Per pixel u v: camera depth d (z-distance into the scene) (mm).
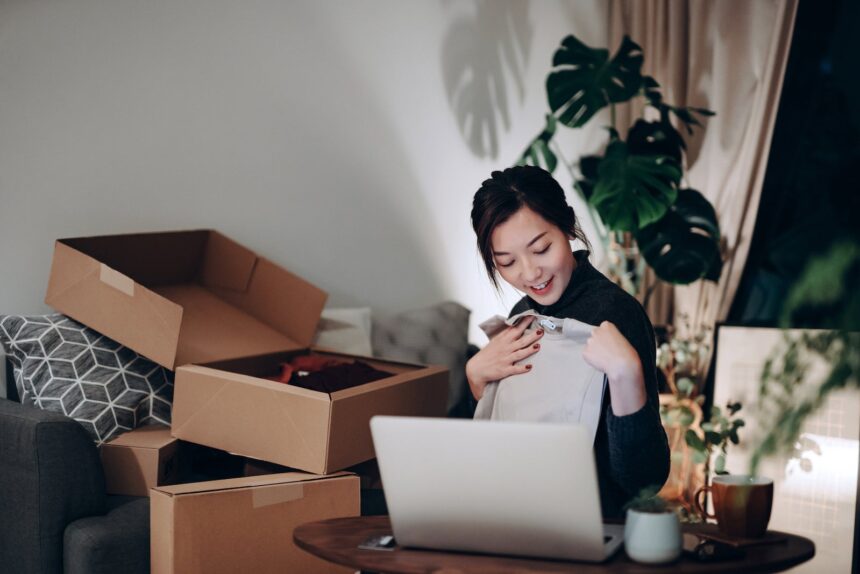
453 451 1347
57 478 2309
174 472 2607
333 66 3652
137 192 3320
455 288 3980
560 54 3801
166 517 2131
